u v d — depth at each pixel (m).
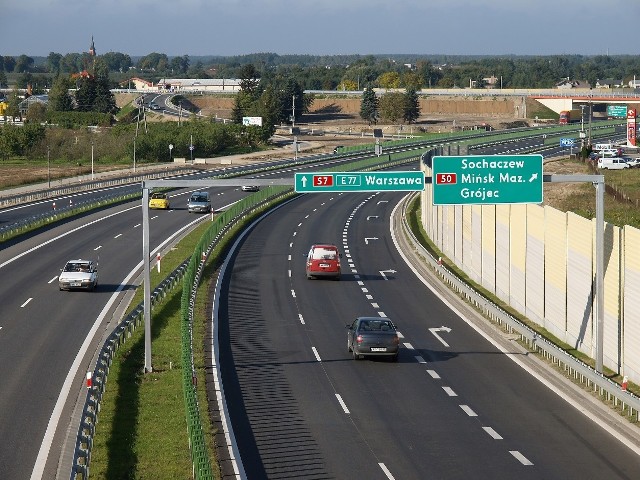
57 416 42.97
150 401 45.66
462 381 50.25
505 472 35.78
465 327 64.62
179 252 96.00
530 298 67.06
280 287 79.38
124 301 71.56
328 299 74.50
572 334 58.94
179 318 65.44
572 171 175.12
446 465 36.69
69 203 144.50
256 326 64.19
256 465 36.69
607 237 53.56
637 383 49.22
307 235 112.81
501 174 53.25
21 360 53.25
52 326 62.41
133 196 148.75
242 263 91.69
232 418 43.22
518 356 56.25
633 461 37.09
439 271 84.75
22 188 169.38
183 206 140.50
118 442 39.28
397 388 48.78
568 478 35.09
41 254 94.75
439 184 53.22
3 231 104.75
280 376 51.09
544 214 63.59
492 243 76.50
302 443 39.47
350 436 40.53
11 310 67.62
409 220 125.75
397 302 73.56
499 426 42.06
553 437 40.38
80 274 75.25
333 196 159.75
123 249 98.44
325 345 58.94
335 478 35.16
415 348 58.41
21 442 39.16
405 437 40.41
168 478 34.81
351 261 94.56
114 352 54.28
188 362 45.59
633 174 168.00
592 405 45.62
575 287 58.28
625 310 50.91
